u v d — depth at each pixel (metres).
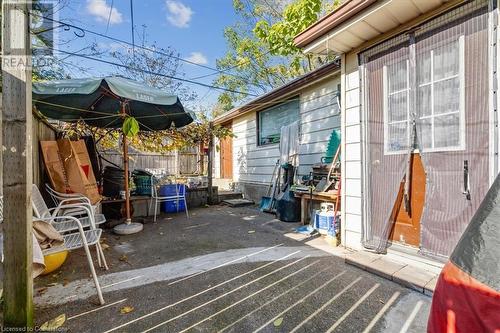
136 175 5.50
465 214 2.11
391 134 2.69
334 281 2.34
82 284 2.30
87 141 4.84
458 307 0.89
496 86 1.95
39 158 3.54
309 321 1.75
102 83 3.39
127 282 2.34
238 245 3.39
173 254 3.07
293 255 3.00
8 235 1.54
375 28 2.63
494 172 1.95
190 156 9.36
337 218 3.55
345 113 3.20
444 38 2.25
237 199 7.18
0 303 1.75
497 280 0.83
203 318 1.79
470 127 2.09
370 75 2.90
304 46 3.17
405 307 1.92
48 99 3.57
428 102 2.37
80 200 3.35
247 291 2.17
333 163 4.06
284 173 5.37
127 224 4.19
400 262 2.61
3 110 1.51
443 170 2.26
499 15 1.93
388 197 2.72
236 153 8.12
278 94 5.79
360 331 1.65
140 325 1.72
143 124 5.27
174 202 5.64
